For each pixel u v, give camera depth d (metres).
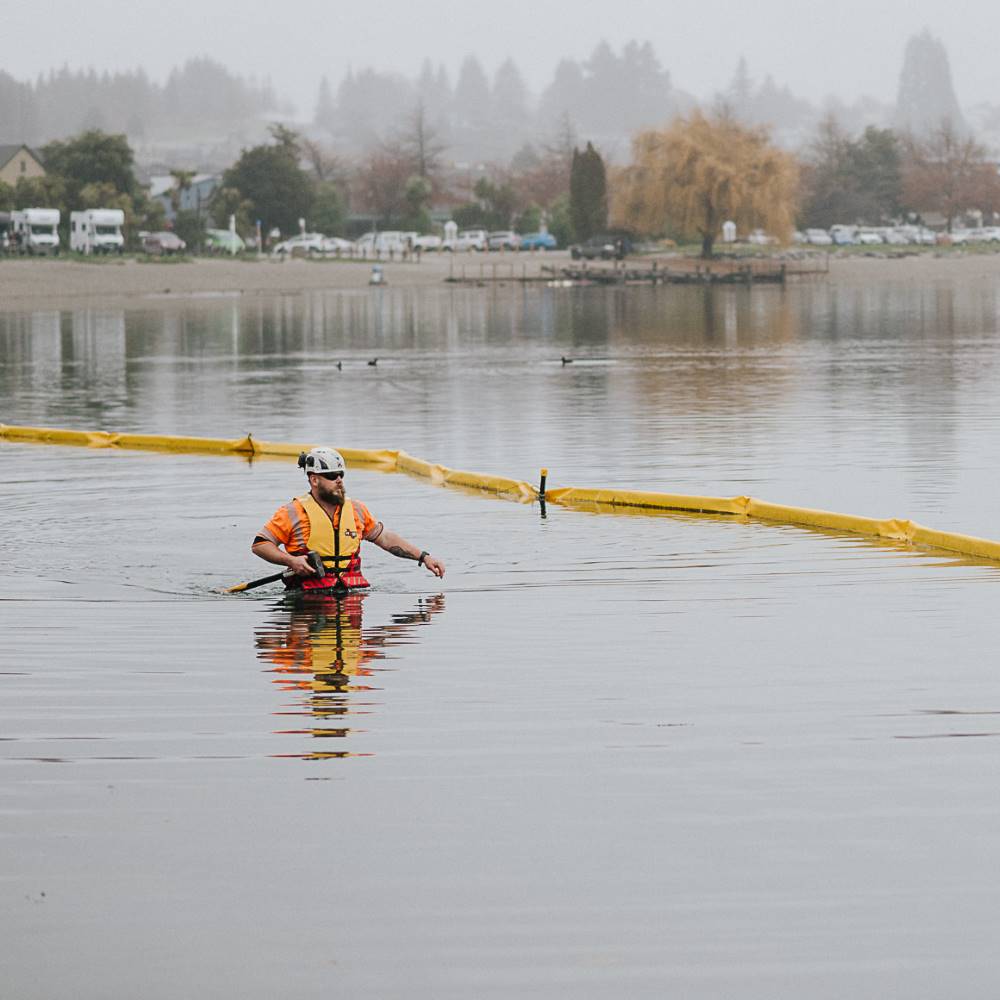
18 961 9.93
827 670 16.17
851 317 99.56
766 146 179.25
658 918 10.38
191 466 33.84
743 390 50.75
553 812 12.13
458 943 10.09
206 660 16.80
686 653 16.95
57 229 193.00
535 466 33.06
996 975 9.66
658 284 165.25
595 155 194.12
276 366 63.47
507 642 17.52
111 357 68.62
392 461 33.84
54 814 12.20
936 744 13.66
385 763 13.28
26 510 27.42
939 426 39.41
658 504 27.27
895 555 22.77
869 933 10.16
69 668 16.45
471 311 111.12
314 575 20.22
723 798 12.40
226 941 10.15
